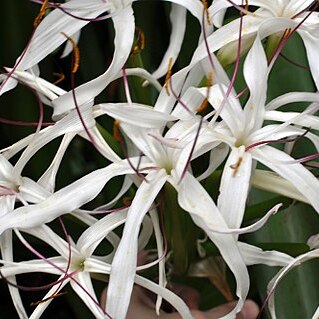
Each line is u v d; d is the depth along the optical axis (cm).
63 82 111
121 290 80
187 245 89
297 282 96
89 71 109
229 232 79
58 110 84
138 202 82
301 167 83
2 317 110
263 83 85
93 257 87
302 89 103
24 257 105
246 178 82
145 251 91
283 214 99
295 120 85
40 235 84
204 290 99
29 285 109
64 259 85
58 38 89
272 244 88
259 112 85
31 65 89
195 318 90
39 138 85
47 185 86
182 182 82
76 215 86
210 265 92
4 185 86
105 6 90
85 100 84
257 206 89
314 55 87
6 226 82
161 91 86
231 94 85
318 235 90
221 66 86
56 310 113
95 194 83
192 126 84
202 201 81
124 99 101
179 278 92
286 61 104
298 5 89
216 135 84
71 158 125
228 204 81
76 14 90
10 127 105
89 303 83
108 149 85
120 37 85
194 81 88
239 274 79
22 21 104
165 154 85
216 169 89
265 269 96
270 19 86
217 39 87
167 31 109
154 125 84
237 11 107
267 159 83
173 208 86
